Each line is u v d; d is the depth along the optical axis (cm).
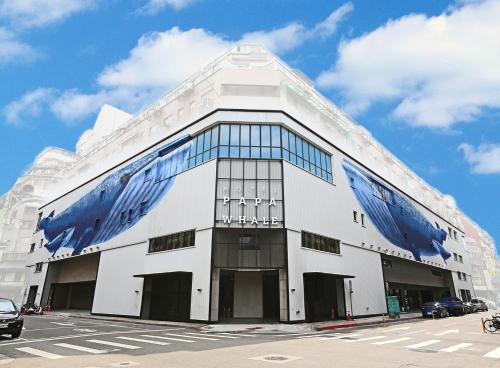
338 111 4325
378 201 4244
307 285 2788
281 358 1019
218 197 2692
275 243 2606
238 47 3684
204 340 1527
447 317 3431
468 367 880
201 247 2656
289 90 3266
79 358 1028
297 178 2930
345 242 3334
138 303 3092
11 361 977
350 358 1016
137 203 3544
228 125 2931
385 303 3672
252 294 2702
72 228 4597
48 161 8488
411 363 936
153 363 945
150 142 3712
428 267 5456
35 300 4884
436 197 6738
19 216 7756
